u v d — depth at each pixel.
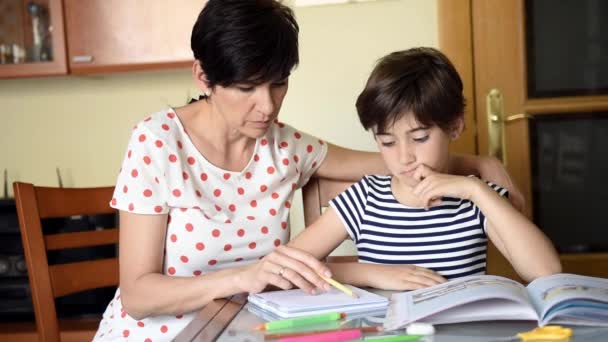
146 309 1.25
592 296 0.89
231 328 0.94
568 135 2.30
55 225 2.40
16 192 1.59
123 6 2.56
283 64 1.18
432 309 0.89
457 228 1.35
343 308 1.01
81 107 2.89
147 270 1.30
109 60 2.57
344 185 1.62
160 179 1.33
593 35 2.27
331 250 1.43
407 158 1.26
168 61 2.56
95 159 2.90
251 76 1.17
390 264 1.33
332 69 2.26
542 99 2.29
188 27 2.54
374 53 2.25
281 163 1.47
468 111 2.30
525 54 2.28
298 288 1.16
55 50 2.59
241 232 1.41
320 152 1.58
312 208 1.62
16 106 2.92
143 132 1.35
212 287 1.18
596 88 2.28
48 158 2.92
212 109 1.37
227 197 1.41
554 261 1.19
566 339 0.80
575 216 2.32
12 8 2.61
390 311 0.97
